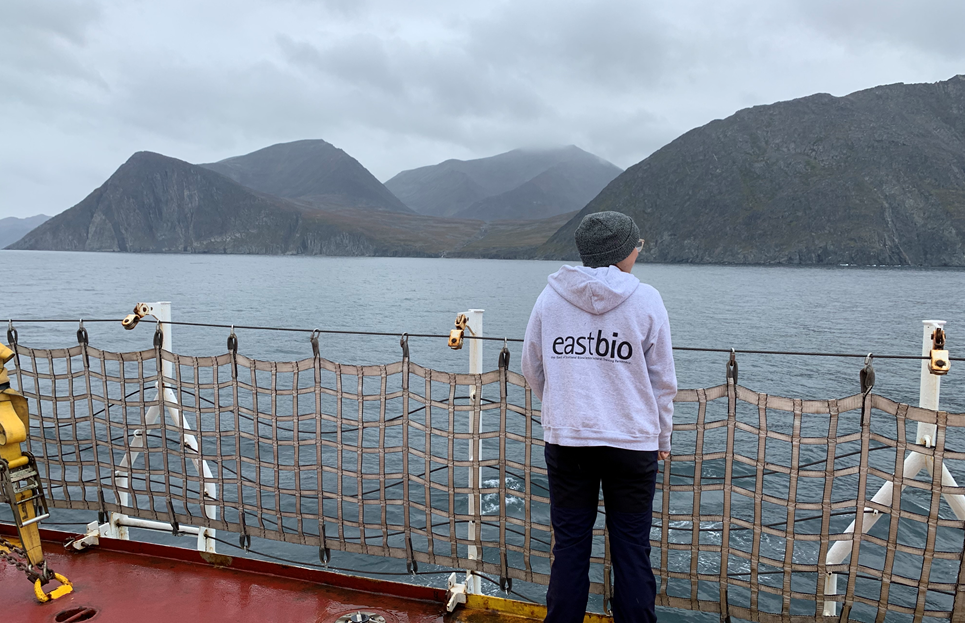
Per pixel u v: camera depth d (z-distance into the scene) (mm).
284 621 2855
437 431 2934
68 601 3037
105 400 3520
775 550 8844
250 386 3188
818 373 26094
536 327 2395
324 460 11812
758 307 67688
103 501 3660
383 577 7668
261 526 3316
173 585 3193
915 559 8734
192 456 3381
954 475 12500
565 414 2236
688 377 25016
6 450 2914
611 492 2299
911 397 21578
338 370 3027
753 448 13508
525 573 2922
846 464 12555
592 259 2359
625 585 2291
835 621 2602
